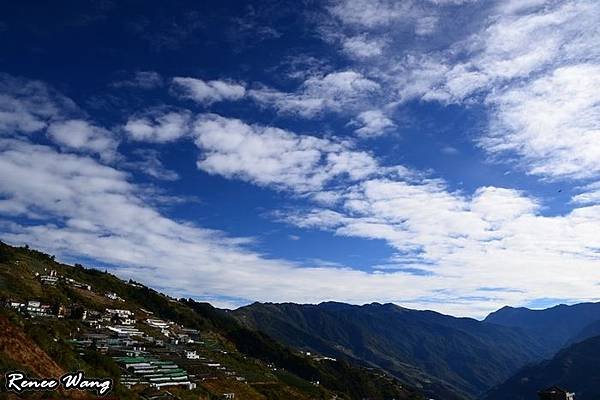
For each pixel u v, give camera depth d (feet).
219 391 554.87
